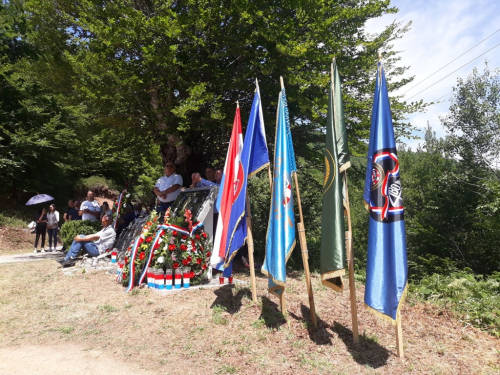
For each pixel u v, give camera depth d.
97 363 4.24
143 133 11.47
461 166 17.56
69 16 8.88
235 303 5.91
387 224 4.38
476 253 15.75
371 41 10.39
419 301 6.79
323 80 8.33
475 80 17.39
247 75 8.80
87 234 10.29
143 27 8.38
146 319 5.42
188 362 4.23
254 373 3.99
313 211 12.45
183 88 9.38
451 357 4.55
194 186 8.70
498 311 5.92
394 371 4.13
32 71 9.85
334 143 4.73
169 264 6.62
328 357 4.37
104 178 31.92
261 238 11.07
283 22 9.00
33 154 19.62
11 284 7.57
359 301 6.43
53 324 5.40
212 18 8.53
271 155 11.70
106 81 8.92
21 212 20.45
